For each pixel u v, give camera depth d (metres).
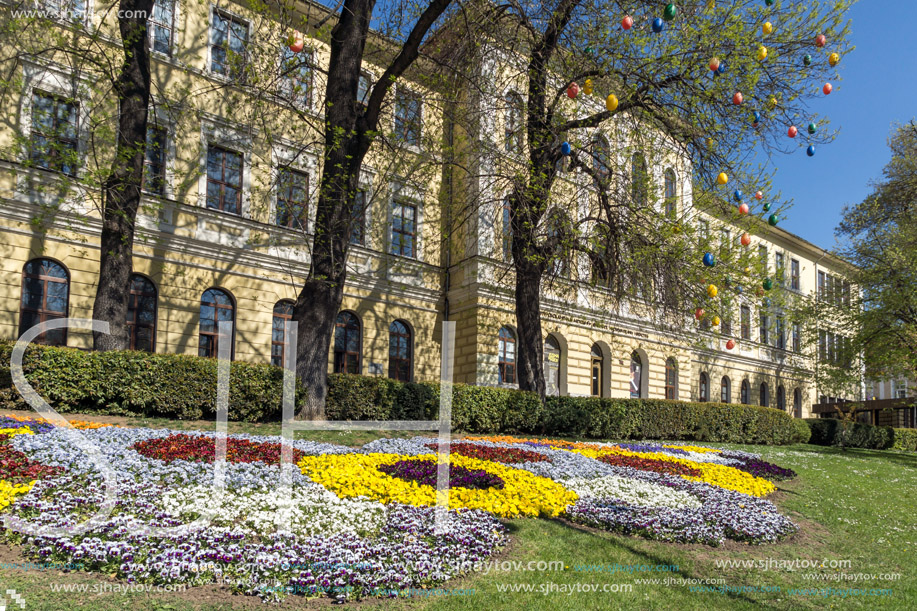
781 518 8.22
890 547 7.89
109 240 12.88
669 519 7.25
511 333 23.16
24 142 13.11
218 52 18.67
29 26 14.73
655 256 14.88
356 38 14.53
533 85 16.47
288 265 19.41
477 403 16.23
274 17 15.70
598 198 16.86
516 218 17.14
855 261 26.69
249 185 18.91
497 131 18.69
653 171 17.05
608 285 17.27
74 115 15.90
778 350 37.84
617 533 7.03
